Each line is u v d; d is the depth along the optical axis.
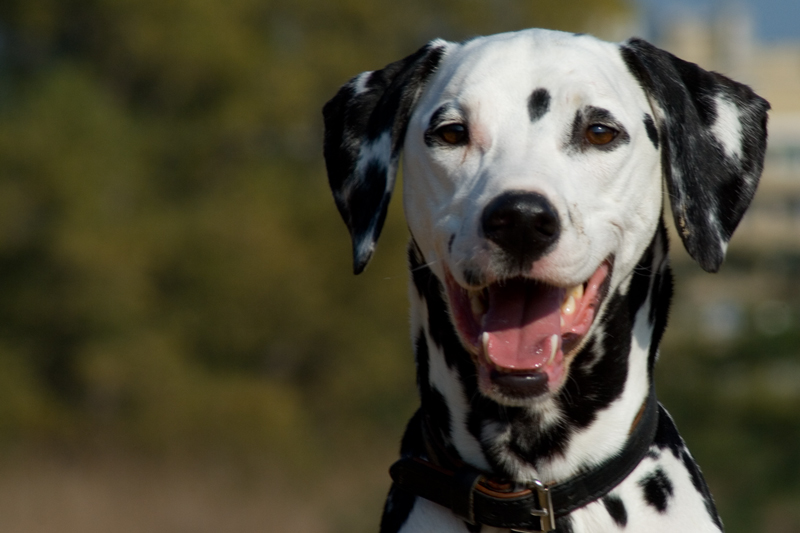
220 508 15.28
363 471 20.09
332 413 24.05
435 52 3.89
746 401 15.12
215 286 22.67
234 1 25.52
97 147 23.08
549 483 3.43
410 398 24.17
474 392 3.52
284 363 24.16
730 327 17.77
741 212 3.78
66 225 22.00
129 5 24.53
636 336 3.63
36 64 26.25
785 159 51.38
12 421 21.36
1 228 21.81
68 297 21.94
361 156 3.93
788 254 21.39
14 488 16.03
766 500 12.64
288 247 23.58
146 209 23.80
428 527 3.46
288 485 18.00
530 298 3.47
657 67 3.75
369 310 24.30
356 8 26.56
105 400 22.52
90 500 15.36
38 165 22.00
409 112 3.88
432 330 3.64
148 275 22.80
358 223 3.91
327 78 26.59
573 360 3.52
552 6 27.55
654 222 3.71
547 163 3.44
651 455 3.54
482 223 3.31
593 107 3.57
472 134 3.59
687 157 3.70
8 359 21.81
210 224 23.11
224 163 25.91
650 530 3.42
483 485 3.42
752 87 3.90
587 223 3.44
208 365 23.38
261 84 25.27
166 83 25.77
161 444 21.14
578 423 3.48
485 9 28.12
